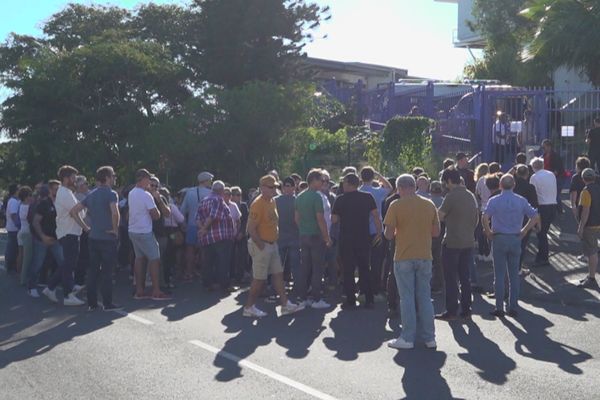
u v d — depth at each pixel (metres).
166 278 13.30
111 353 8.51
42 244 12.52
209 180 14.10
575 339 9.00
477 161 20.28
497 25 41.84
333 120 29.39
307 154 25.48
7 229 15.92
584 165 13.62
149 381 7.36
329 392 6.93
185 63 36.28
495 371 7.62
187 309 11.23
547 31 24.75
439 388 7.04
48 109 30.56
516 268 10.32
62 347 8.87
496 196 10.31
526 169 12.53
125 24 42.16
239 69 36.03
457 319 10.15
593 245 11.86
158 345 8.86
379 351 8.51
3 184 33.78
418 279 8.70
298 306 10.77
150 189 12.67
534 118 20.20
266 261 10.55
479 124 20.58
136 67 30.48
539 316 10.31
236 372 7.64
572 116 20.75
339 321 10.20
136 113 30.31
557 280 12.43
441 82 30.77
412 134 20.44
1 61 41.00
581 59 24.45
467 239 10.03
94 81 30.30
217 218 12.56
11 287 13.72
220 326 9.95
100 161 29.58
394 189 12.13
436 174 19.59
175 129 25.03
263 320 10.34
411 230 8.61
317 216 10.96
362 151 24.31
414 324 8.66
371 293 11.05
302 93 26.39
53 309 11.38
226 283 12.77
